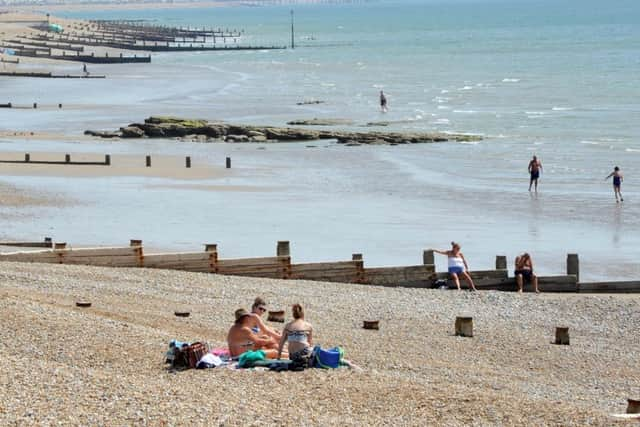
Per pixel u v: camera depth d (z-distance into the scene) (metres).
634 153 92.75
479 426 21.38
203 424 20.33
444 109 138.75
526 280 44.25
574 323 37.44
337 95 163.50
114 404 21.34
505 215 65.50
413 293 41.91
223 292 39.47
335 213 65.62
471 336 34.44
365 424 21.06
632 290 44.62
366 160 91.25
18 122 125.12
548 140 103.12
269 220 63.00
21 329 28.44
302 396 23.14
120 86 182.00
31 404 21.06
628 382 29.38
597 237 59.16
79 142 105.50
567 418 22.19
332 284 42.81
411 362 29.67
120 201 69.31
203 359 25.67
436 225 62.06
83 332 28.58
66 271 41.38
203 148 101.88
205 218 63.38
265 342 27.22
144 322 32.12
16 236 56.53
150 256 43.97
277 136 108.50
